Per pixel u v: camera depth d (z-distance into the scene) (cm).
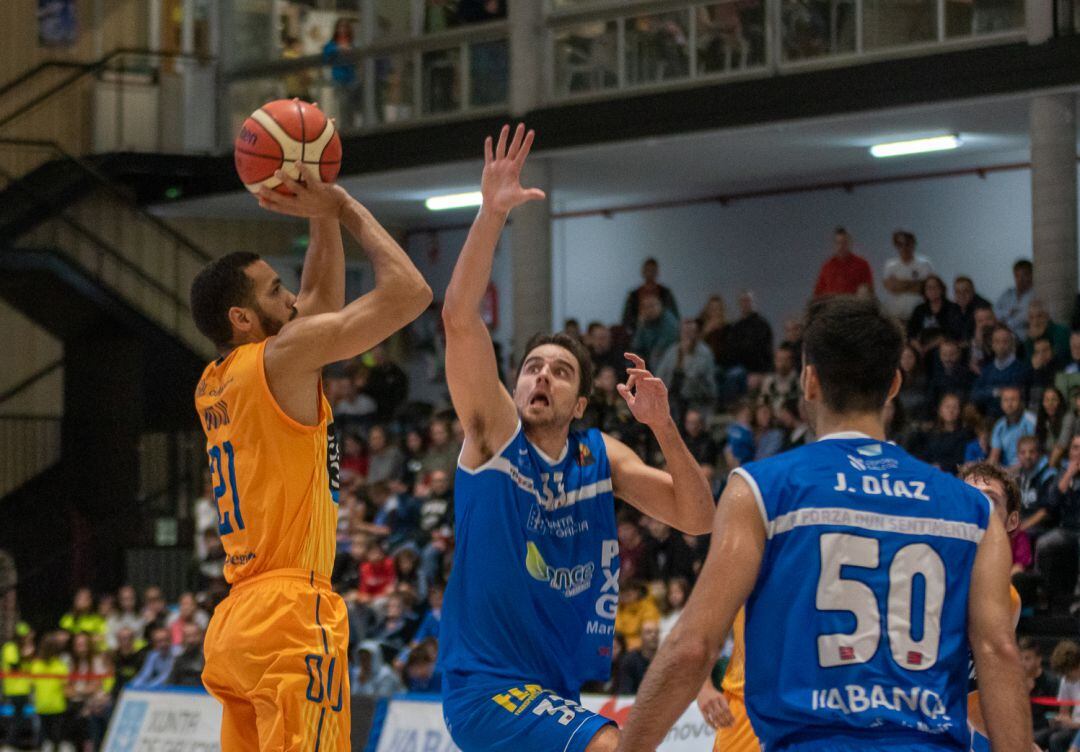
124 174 2392
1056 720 1180
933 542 431
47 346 2595
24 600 2281
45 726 1769
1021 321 1839
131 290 2459
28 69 2536
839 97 1906
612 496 627
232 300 618
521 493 600
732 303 2441
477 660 593
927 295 1873
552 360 618
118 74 2469
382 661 1495
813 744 418
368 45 2322
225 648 600
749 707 432
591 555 620
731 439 1764
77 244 2392
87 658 1823
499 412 600
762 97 1956
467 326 588
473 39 2208
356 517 1845
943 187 2225
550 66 2159
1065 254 1802
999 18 1822
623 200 2556
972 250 2203
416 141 2234
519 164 583
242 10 2466
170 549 2181
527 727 573
